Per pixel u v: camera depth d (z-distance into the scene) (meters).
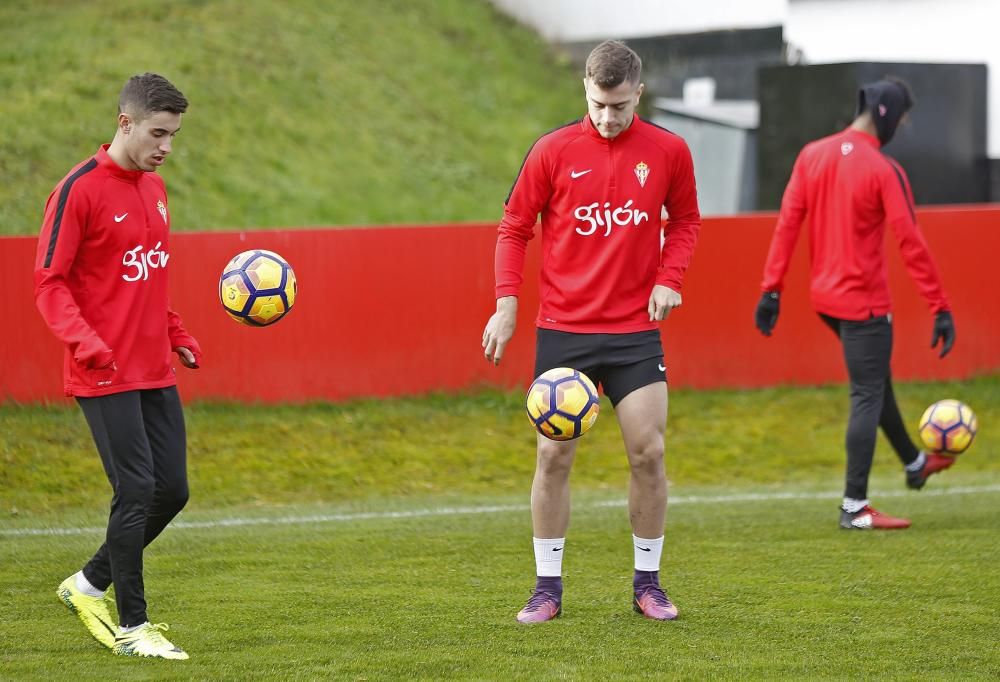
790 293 35.62
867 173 22.27
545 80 68.75
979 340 36.62
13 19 54.69
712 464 31.70
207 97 52.28
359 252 33.12
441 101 62.34
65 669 13.98
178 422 15.29
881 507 25.91
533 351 34.38
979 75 49.72
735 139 58.38
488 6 73.94
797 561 20.09
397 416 32.72
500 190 56.97
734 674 13.89
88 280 14.35
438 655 14.58
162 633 15.66
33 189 41.75
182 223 43.72
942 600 17.39
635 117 15.69
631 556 20.66
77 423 30.25
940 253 36.28
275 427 31.39
